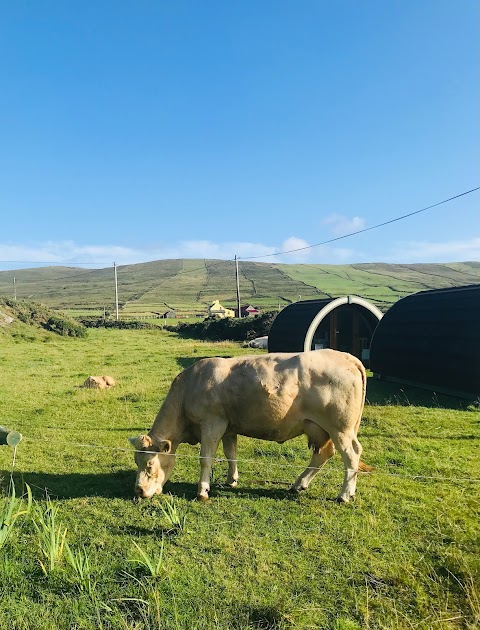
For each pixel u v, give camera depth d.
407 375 14.21
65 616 4.04
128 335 39.72
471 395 11.93
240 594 4.28
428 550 4.97
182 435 6.91
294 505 6.14
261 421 6.34
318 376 6.20
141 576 4.54
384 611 4.04
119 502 6.32
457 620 3.91
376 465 7.56
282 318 22.00
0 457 8.17
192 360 21.81
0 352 25.73
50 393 13.97
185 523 5.68
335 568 4.69
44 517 5.77
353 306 20.64
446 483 6.75
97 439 9.29
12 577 4.55
